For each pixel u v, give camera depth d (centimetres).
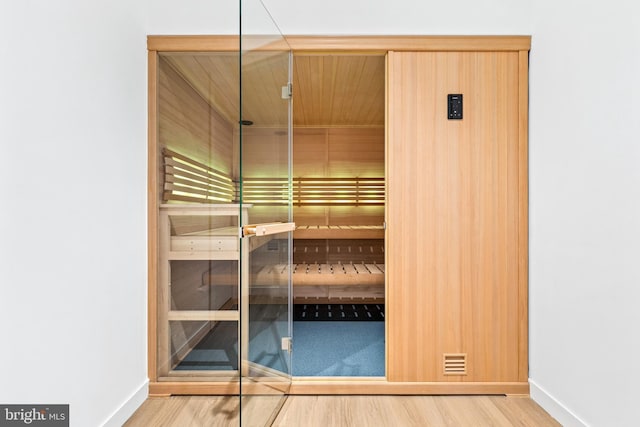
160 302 215
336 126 432
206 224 221
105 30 166
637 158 135
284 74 205
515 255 207
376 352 269
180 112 220
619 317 142
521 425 175
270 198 192
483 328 207
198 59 216
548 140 189
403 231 207
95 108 159
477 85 207
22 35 121
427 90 207
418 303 207
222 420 181
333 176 434
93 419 155
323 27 206
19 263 119
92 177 156
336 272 357
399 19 206
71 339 142
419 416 184
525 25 205
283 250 212
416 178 207
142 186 203
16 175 118
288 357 213
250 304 167
